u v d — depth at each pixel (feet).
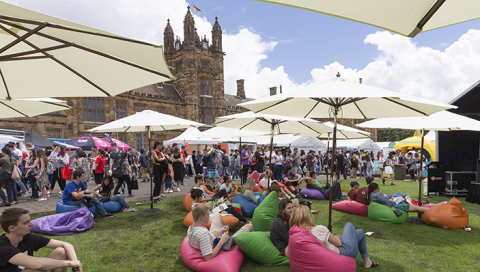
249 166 50.72
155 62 7.91
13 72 8.87
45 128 108.17
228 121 29.63
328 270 11.84
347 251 12.81
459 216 21.62
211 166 43.96
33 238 10.13
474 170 41.16
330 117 20.53
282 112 20.13
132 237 19.25
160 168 31.91
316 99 16.63
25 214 9.24
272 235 15.14
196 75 161.58
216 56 177.99
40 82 9.34
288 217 15.31
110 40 7.02
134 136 133.80
